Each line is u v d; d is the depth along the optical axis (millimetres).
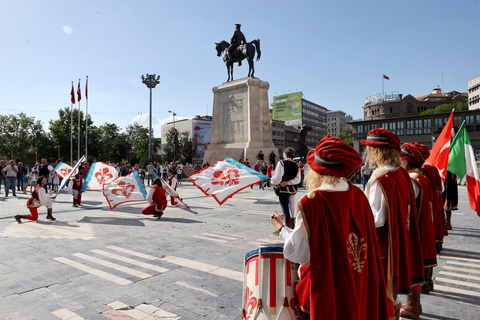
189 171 31000
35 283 4270
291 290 2113
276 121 96062
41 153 73062
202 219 9141
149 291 3982
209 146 29047
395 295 2381
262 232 7383
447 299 3682
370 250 1885
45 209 11344
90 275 4570
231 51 28469
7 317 3318
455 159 6227
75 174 12008
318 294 1691
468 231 7215
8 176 16719
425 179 3303
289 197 7156
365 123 62031
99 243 6410
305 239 1779
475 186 6004
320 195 1797
